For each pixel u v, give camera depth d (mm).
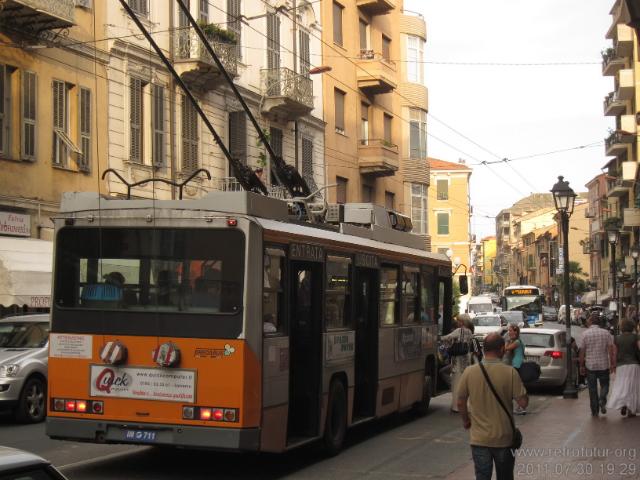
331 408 11688
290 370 11062
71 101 23438
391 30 45844
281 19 34094
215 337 9539
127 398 9781
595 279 90312
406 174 47000
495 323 41750
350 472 10648
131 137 25391
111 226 10086
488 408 7285
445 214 89750
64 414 10008
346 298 12297
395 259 14484
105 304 10016
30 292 20156
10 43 21391
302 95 33594
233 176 29766
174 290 9773
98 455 11781
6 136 21391
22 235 21688
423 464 11211
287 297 10398
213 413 9453
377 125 43688
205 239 9750
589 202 94375
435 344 16828
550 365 21172
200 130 28469
